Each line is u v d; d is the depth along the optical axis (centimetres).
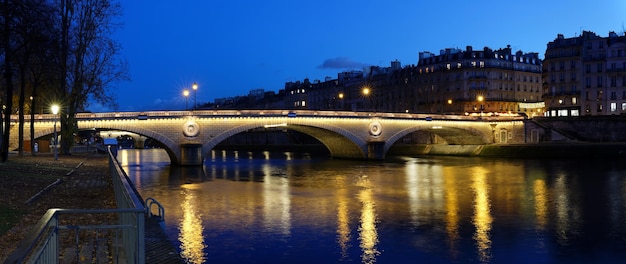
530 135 10450
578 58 12562
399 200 3919
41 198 2442
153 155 12556
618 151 8188
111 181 3391
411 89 15275
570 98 12662
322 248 2373
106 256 1343
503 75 14688
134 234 937
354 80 17275
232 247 2386
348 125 9038
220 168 7394
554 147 8750
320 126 8712
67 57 6159
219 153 13538
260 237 2583
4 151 3997
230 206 3584
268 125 8231
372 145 9150
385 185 5019
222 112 7806
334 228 2809
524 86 15388
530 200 3903
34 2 3328
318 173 6494
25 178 3138
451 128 10131
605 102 12100
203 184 5109
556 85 12912
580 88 12500
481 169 6944
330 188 4762
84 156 6675
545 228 2834
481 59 14212
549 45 13425
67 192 2786
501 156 9531
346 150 9962
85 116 7056
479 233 2706
